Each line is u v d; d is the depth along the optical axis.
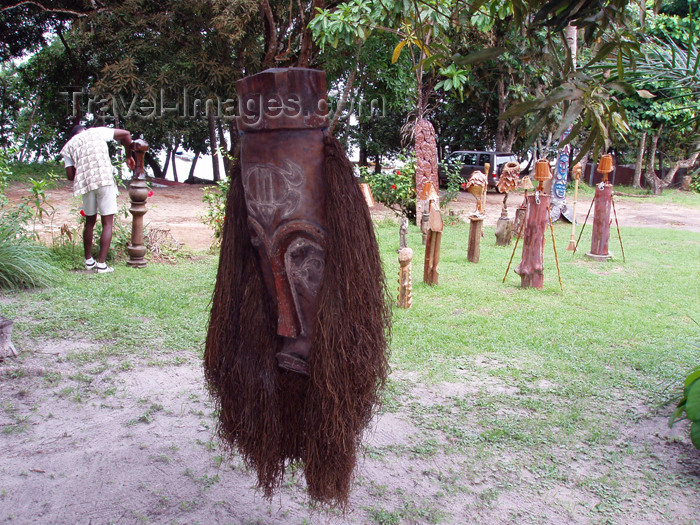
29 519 2.70
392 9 3.34
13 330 5.10
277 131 2.08
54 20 19.84
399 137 25.22
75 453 3.28
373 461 3.35
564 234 12.91
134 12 17.77
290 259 2.16
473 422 3.87
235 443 2.54
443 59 2.58
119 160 8.98
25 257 6.61
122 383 4.23
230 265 2.30
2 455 3.22
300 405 2.34
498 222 11.34
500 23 2.90
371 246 2.23
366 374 2.20
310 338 2.21
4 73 21.75
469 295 7.33
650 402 4.21
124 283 6.97
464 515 2.88
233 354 2.32
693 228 15.61
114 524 2.69
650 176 24.70
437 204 7.57
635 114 13.34
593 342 5.55
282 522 2.78
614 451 3.53
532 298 7.27
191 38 17.48
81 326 5.33
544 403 4.16
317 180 2.12
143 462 3.22
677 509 2.97
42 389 4.07
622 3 2.11
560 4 2.05
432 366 4.84
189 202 16.97
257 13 16.59
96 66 20.03
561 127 2.08
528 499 3.04
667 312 6.72
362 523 2.79
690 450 3.56
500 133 24.17
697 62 4.20
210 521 2.75
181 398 4.05
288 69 2.04
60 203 14.01
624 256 10.26
